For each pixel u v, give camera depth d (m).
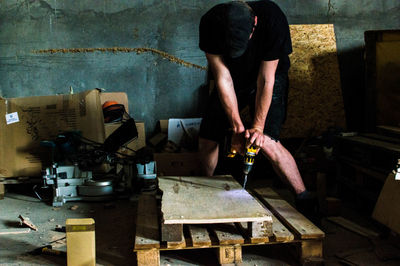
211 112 3.08
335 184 4.25
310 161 4.12
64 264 2.44
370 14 4.81
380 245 2.64
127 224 3.14
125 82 4.68
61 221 3.22
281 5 4.70
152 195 3.14
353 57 4.84
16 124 3.98
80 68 4.61
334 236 2.86
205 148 3.20
